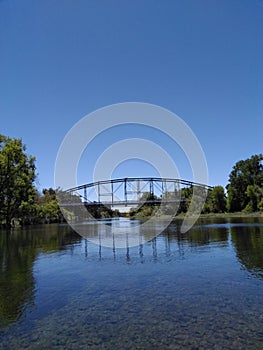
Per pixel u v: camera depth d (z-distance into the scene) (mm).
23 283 12703
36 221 70812
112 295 10492
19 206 53406
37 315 8758
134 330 7449
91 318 8375
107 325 7848
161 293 10461
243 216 77938
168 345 6582
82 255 20156
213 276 12531
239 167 96062
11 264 17594
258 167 93250
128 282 12203
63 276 13828
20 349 6668
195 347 6449
